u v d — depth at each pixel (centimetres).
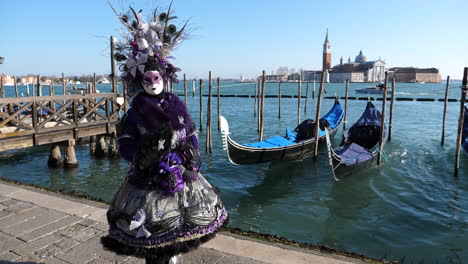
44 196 464
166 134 197
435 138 1580
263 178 978
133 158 199
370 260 301
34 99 922
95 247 320
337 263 286
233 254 297
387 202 782
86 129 1059
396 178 955
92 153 1227
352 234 625
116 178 955
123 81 215
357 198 811
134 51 213
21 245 325
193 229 200
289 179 967
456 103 3400
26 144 916
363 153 1033
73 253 309
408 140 1531
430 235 614
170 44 222
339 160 911
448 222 668
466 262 522
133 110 202
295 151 1139
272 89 7769
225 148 926
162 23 227
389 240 598
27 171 1023
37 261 295
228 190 880
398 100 3853
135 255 195
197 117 2486
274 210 747
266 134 1788
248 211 746
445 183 912
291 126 2048
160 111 198
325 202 790
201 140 1570
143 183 196
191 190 204
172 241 195
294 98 4247
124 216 197
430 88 7438
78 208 417
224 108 3102
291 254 299
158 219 191
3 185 517
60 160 1071
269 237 351
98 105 1089
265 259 290
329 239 607
